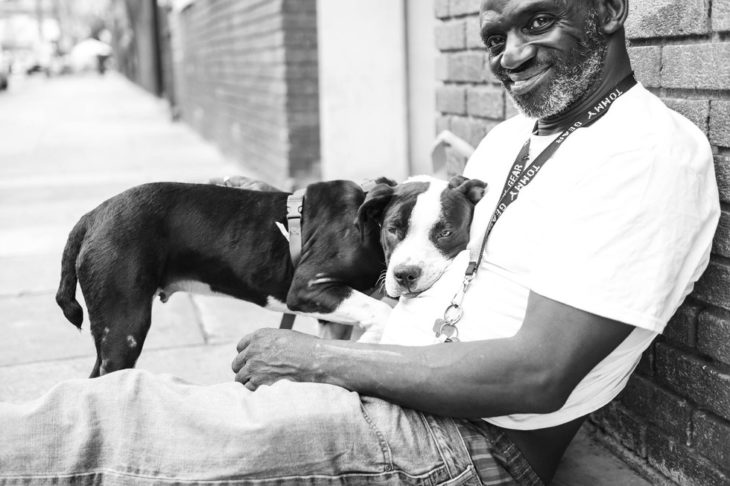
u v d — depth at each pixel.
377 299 3.02
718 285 2.25
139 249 2.93
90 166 11.30
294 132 7.89
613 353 2.01
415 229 2.52
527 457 2.12
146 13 28.67
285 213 3.06
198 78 15.52
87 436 1.92
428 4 6.49
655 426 2.60
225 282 3.10
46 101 27.30
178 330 4.46
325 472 1.94
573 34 2.01
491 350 1.91
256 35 9.20
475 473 2.03
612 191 1.90
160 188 3.06
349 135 6.87
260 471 1.91
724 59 2.20
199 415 1.94
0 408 1.96
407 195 2.62
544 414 2.02
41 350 4.16
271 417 1.93
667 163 1.90
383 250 2.75
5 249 6.44
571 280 1.87
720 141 2.23
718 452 2.33
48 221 7.51
